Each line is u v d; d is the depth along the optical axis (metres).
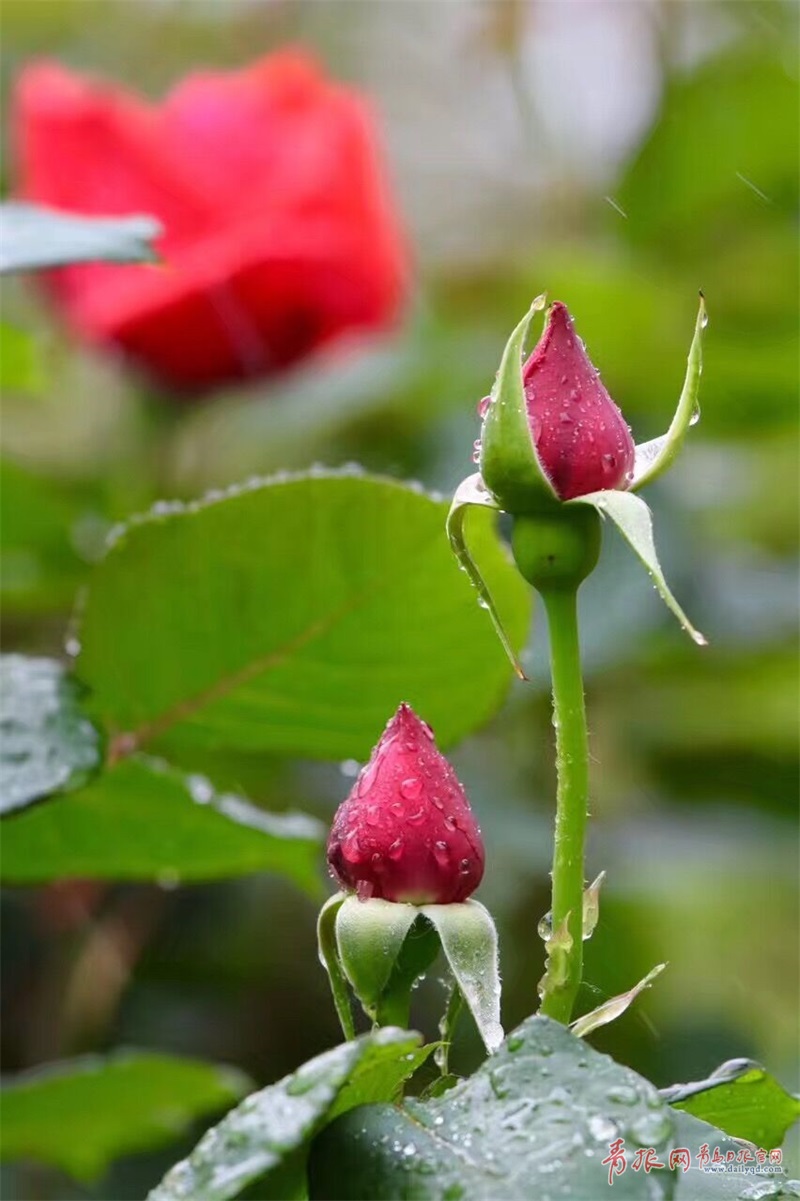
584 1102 0.52
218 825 0.70
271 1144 0.51
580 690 0.55
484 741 1.07
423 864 0.55
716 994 1.07
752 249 1.24
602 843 1.05
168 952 1.11
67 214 0.66
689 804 1.11
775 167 1.26
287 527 0.64
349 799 0.56
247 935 1.11
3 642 1.08
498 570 0.65
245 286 1.02
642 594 1.05
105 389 1.08
